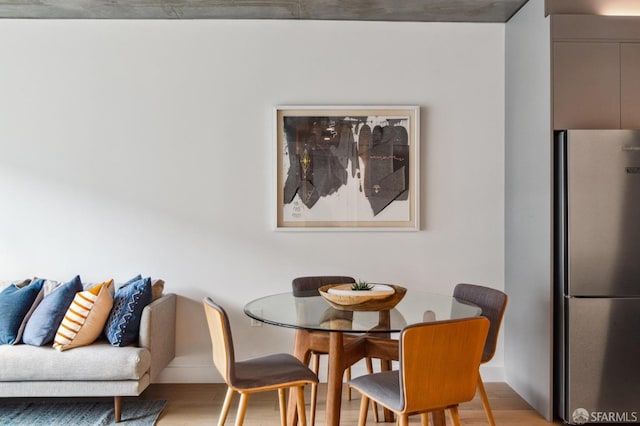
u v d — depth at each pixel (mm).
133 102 3846
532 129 3432
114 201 3838
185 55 3863
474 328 2129
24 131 3811
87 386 3035
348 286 2934
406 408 2070
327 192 3879
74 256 3822
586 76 3186
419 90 3926
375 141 3881
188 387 3742
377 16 3828
